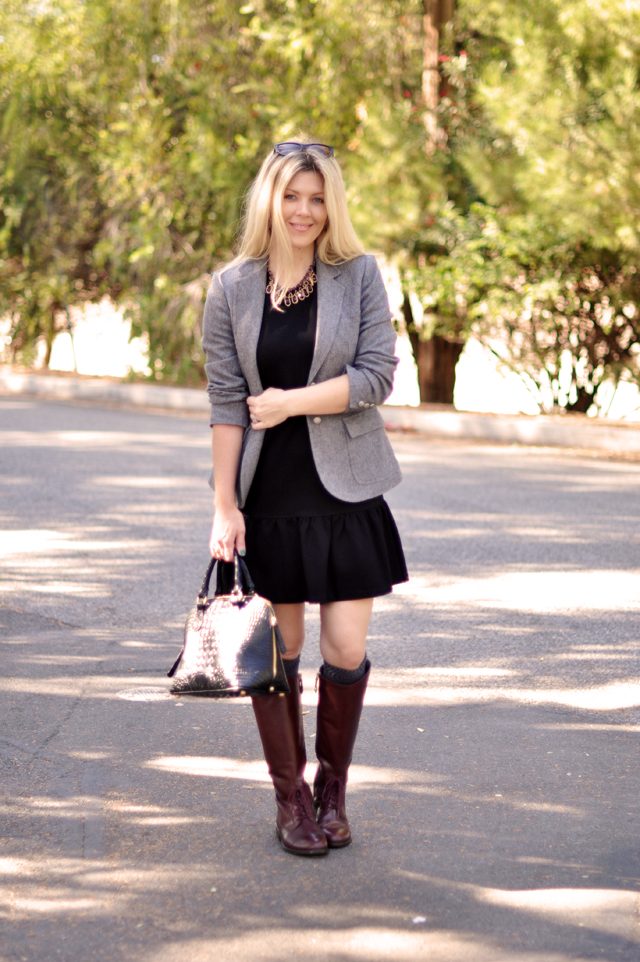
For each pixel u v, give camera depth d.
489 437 13.36
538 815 3.57
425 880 3.15
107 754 4.04
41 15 18.25
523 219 12.79
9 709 4.48
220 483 3.23
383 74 15.48
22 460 11.02
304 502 3.23
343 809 3.41
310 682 4.89
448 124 14.70
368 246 14.15
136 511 8.65
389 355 3.26
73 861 3.24
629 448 12.20
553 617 5.95
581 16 11.19
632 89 11.20
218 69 16.88
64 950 2.78
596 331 14.56
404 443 12.91
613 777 3.88
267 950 2.79
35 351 21.92
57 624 5.73
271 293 3.22
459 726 4.37
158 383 18.36
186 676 3.06
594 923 2.93
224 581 3.38
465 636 5.60
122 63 17.84
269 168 3.20
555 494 9.51
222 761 4.00
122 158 17.30
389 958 2.76
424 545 7.61
